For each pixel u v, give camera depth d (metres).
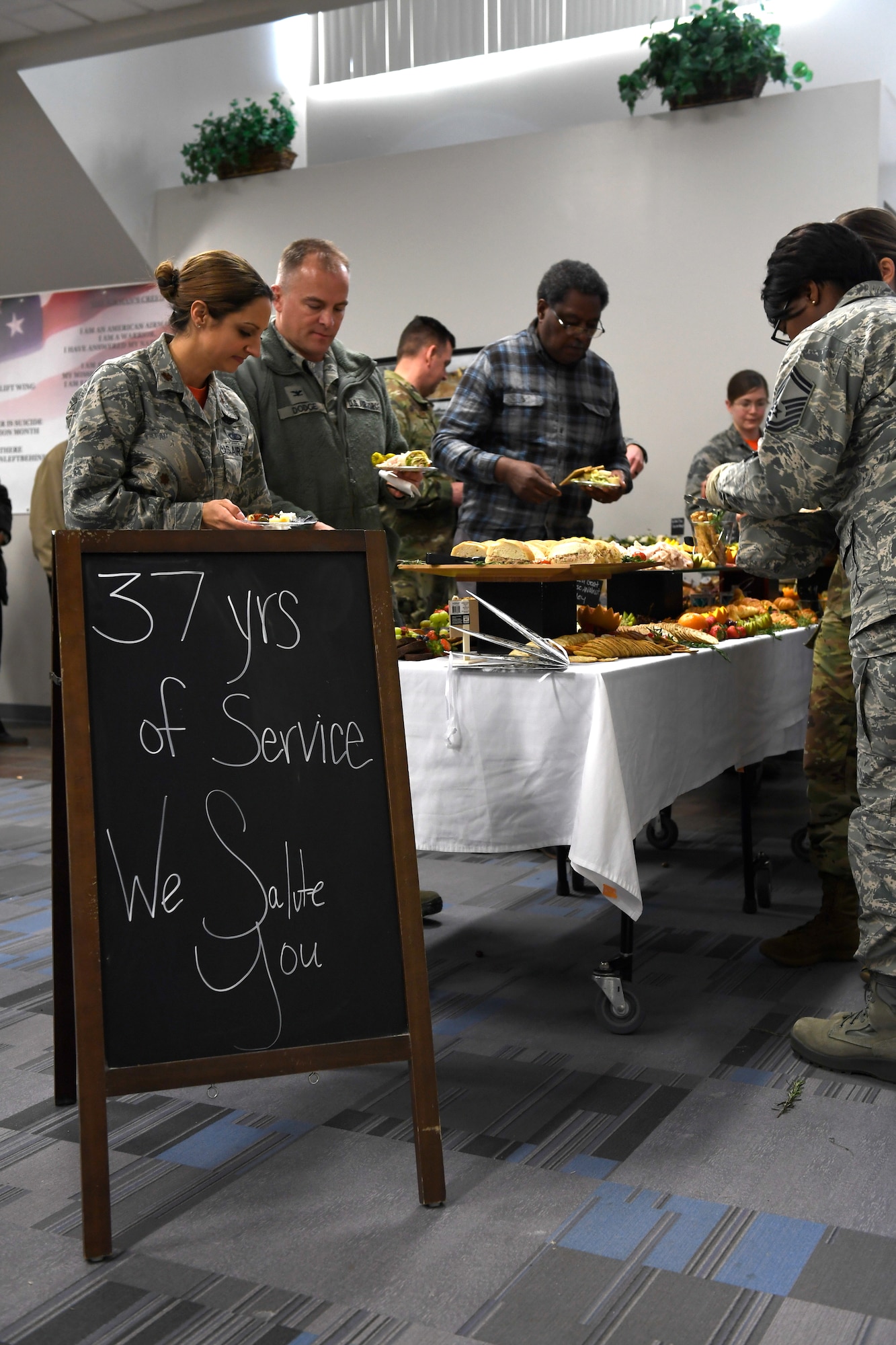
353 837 1.73
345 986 1.69
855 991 2.57
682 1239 1.59
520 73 6.80
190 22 5.70
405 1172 1.78
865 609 2.05
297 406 2.93
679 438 5.79
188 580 1.71
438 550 4.28
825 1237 1.59
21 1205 1.70
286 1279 1.50
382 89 7.15
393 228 6.26
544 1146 1.86
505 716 2.16
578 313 3.48
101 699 1.64
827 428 2.03
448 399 6.25
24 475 6.67
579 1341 1.38
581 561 2.54
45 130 6.21
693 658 2.56
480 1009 2.48
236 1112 2.00
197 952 1.64
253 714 1.71
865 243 2.21
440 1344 1.37
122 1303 1.46
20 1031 2.41
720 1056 2.22
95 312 6.39
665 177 5.67
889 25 6.11
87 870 1.58
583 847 2.05
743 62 5.41
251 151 6.55
